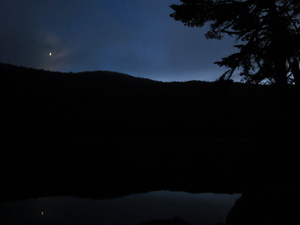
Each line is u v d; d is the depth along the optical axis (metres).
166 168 17.66
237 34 7.35
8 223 8.45
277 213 5.25
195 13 7.27
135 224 8.59
